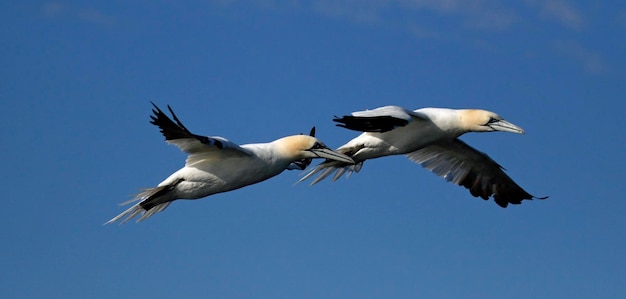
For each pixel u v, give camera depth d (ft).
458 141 99.14
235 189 82.94
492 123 95.86
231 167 81.51
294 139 85.92
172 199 82.02
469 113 95.71
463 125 95.25
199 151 80.12
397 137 92.58
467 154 100.94
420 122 93.20
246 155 81.71
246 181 82.89
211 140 77.36
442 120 94.48
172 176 81.25
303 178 96.07
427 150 101.76
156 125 77.97
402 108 89.56
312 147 86.02
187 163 81.20
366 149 92.79
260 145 84.28
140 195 81.41
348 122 84.69
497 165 101.81
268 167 84.02
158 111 76.54
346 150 92.84
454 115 95.20
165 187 81.20
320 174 97.81
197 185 81.30
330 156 85.97
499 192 105.09
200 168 81.05
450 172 102.47
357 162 93.61
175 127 76.79
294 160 86.17
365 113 85.66
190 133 76.74
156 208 84.94
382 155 93.35
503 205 105.29
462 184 103.09
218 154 80.79
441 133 94.73
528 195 105.70
